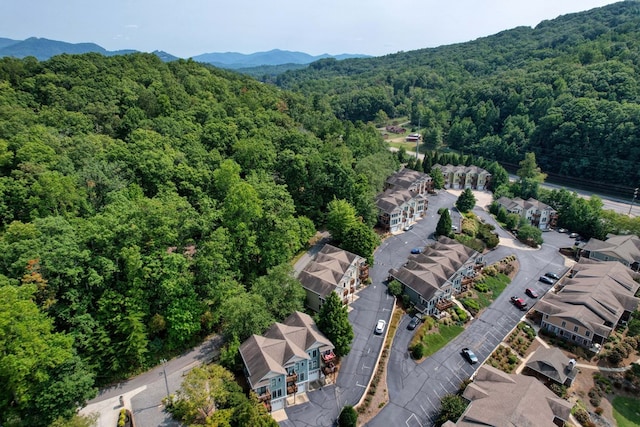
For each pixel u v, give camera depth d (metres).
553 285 83.50
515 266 90.81
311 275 69.31
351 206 89.81
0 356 40.34
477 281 81.25
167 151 80.69
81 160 72.00
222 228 62.38
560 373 57.56
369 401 52.47
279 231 70.31
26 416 42.72
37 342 41.59
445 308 70.56
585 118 152.75
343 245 80.19
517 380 53.06
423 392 54.94
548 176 159.12
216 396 45.56
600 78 167.75
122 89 106.69
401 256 89.19
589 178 149.25
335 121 150.88
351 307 71.00
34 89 101.75
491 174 146.75
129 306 52.59
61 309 49.06
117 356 52.38
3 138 72.62
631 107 142.38
